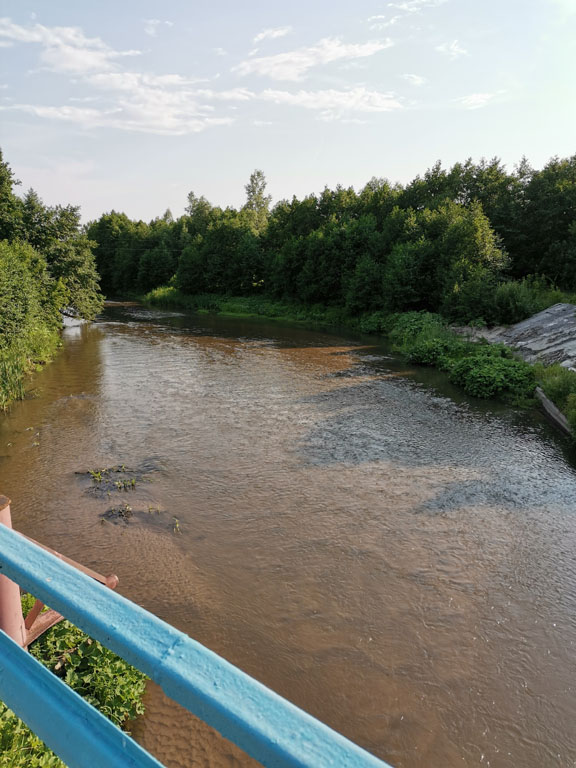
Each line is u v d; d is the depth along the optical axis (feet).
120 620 2.38
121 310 128.88
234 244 151.64
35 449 33.99
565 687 15.97
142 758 2.15
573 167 106.73
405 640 17.70
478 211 93.50
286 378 55.52
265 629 18.04
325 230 126.11
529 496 28.40
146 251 186.80
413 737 14.24
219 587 20.17
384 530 24.50
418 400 47.80
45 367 58.95
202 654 2.14
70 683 13.52
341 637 17.78
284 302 130.52
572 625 18.57
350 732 14.34
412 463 32.68
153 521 24.94
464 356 61.82
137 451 33.78
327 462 32.48
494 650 17.37
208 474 30.37
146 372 57.16
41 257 79.71
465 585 20.61
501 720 14.82
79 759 2.26
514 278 105.29
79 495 27.53
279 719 1.83
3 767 6.73
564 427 38.91
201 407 43.78
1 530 3.41
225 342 80.12
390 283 97.14
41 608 10.63
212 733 13.67
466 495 28.30
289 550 22.74
